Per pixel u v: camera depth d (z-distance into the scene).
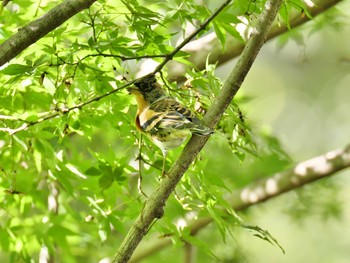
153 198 9.13
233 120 10.22
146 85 10.30
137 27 9.86
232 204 16.70
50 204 13.74
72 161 11.54
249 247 20.81
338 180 18.78
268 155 16.53
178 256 18.53
